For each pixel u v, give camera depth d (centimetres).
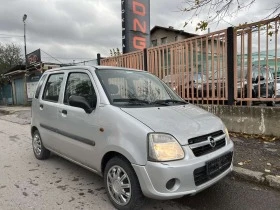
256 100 624
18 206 349
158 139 294
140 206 318
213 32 679
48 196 378
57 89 474
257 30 602
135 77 435
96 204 354
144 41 1112
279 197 371
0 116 1509
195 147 306
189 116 352
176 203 357
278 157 483
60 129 437
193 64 732
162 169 284
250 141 587
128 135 311
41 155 536
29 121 1169
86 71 411
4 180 440
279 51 638
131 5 1070
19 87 2461
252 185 408
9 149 648
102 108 353
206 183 308
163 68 808
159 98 421
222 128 361
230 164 358
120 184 329
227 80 666
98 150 353
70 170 483
